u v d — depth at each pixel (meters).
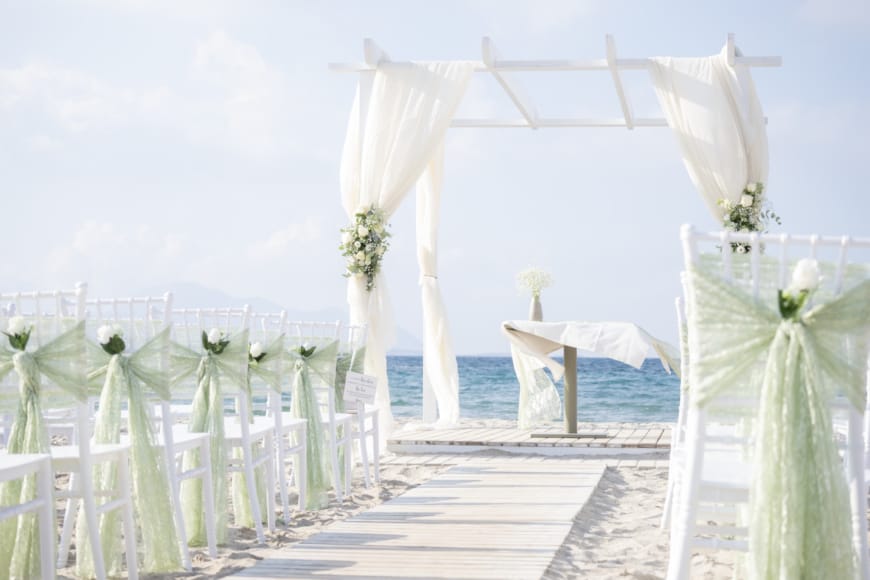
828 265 3.05
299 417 5.98
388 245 8.58
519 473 6.96
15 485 3.89
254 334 5.47
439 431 9.46
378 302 8.55
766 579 2.92
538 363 9.46
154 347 4.29
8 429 5.66
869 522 4.76
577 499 5.81
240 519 5.41
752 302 3.01
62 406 3.83
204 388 4.90
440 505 5.68
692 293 3.05
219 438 4.87
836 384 3.03
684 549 3.06
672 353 7.95
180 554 4.34
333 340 6.08
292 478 6.78
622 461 7.64
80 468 3.83
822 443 2.94
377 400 8.53
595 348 7.95
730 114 8.16
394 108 8.51
